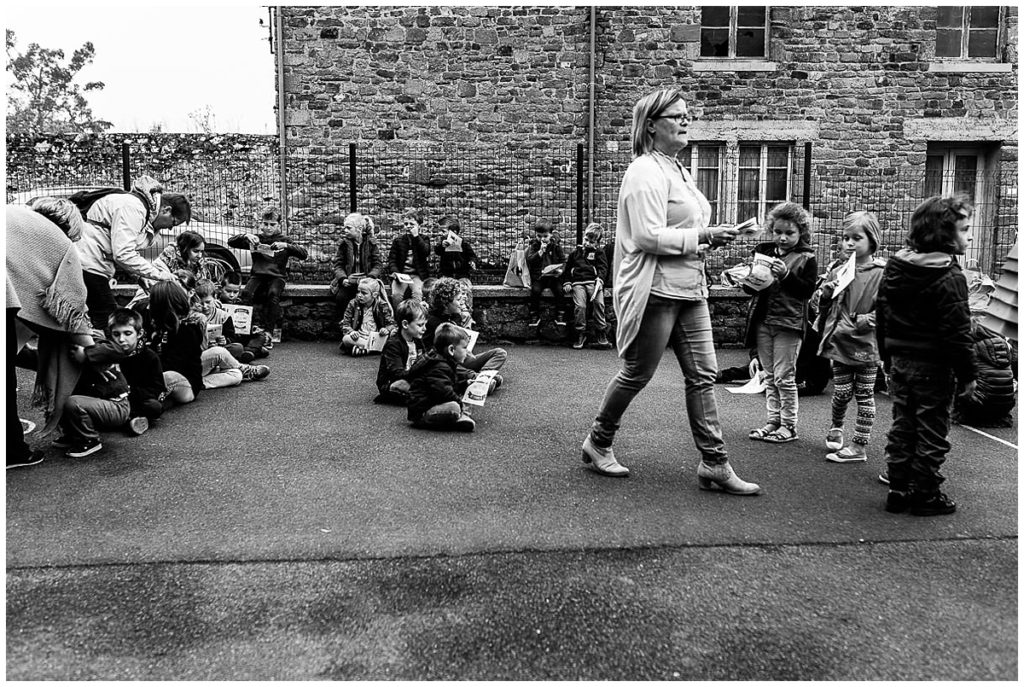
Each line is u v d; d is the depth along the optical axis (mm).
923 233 3838
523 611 2936
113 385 5137
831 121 13656
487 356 7145
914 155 13727
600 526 3758
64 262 4543
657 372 8266
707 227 4293
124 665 2570
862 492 4324
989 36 13930
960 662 2621
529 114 13398
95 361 4844
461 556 3398
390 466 4711
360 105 13219
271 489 4254
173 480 4379
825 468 4781
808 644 2727
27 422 5434
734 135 13586
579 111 13445
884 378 7191
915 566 3352
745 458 4988
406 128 13289
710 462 4266
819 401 6855
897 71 13617
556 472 4617
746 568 3316
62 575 3180
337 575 3207
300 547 3471
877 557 3441
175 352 6320
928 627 2846
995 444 5445
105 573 3201
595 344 10133
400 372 6410
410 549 3465
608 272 11117
